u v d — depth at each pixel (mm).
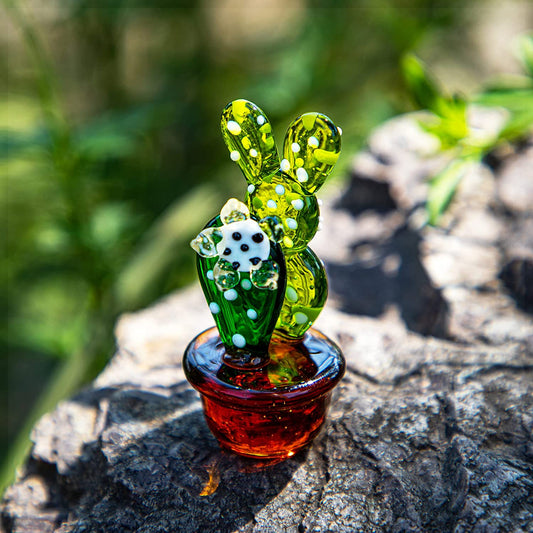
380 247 246
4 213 382
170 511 159
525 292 214
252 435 157
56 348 307
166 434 176
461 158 238
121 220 299
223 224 147
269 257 145
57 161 275
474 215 241
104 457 171
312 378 153
